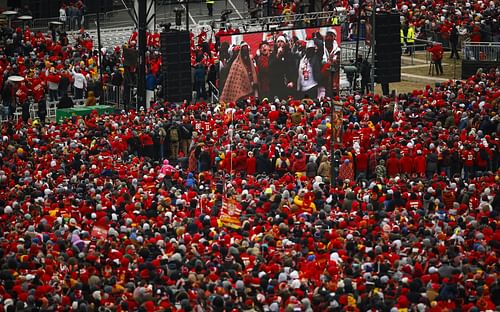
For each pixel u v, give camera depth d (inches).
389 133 7022.6
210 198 5797.2
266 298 4436.5
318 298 4399.6
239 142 6850.4
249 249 4894.2
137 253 4911.4
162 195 5703.7
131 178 6176.2
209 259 4790.8
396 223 5315.0
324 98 7864.2
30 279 4633.4
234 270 4672.7
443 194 5816.9
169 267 4694.9
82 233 5147.6
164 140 7096.5
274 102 7746.1
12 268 4751.5
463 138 6948.8
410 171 6633.9
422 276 4694.9
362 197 5851.4
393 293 4473.4
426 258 4872.0
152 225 5260.8
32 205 5521.7
